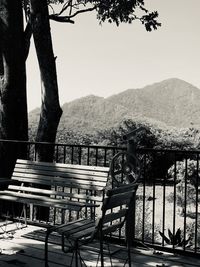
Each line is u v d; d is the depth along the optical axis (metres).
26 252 5.32
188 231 10.42
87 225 4.56
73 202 5.69
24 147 8.95
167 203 17.31
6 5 8.58
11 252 5.31
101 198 5.77
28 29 9.55
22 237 6.00
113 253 5.37
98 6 12.34
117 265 4.96
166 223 12.98
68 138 26.44
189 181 17.48
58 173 6.21
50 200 5.81
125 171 5.70
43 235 6.07
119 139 25.89
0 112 8.77
